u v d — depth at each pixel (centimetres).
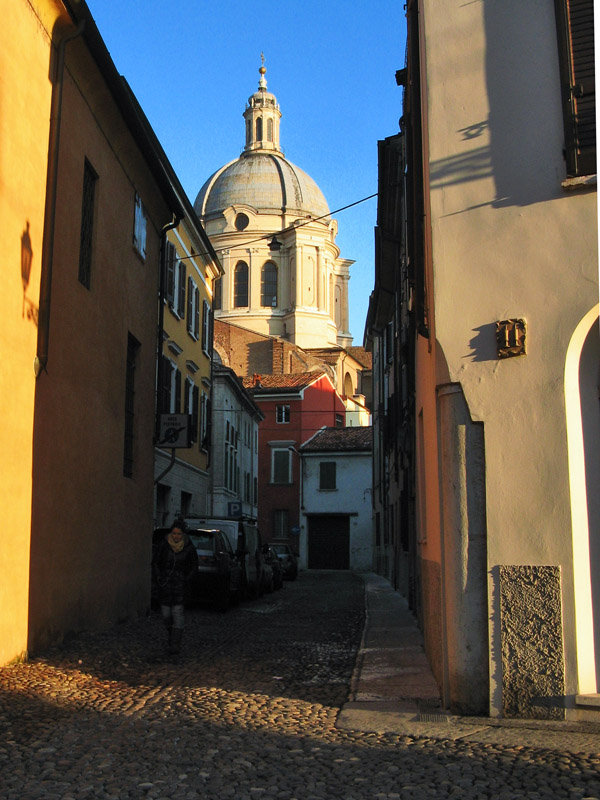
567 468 701
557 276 727
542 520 700
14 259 959
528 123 757
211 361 3341
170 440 2047
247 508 4844
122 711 721
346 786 514
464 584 720
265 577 2656
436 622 885
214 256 3234
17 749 589
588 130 732
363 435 5831
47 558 1065
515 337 725
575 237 728
